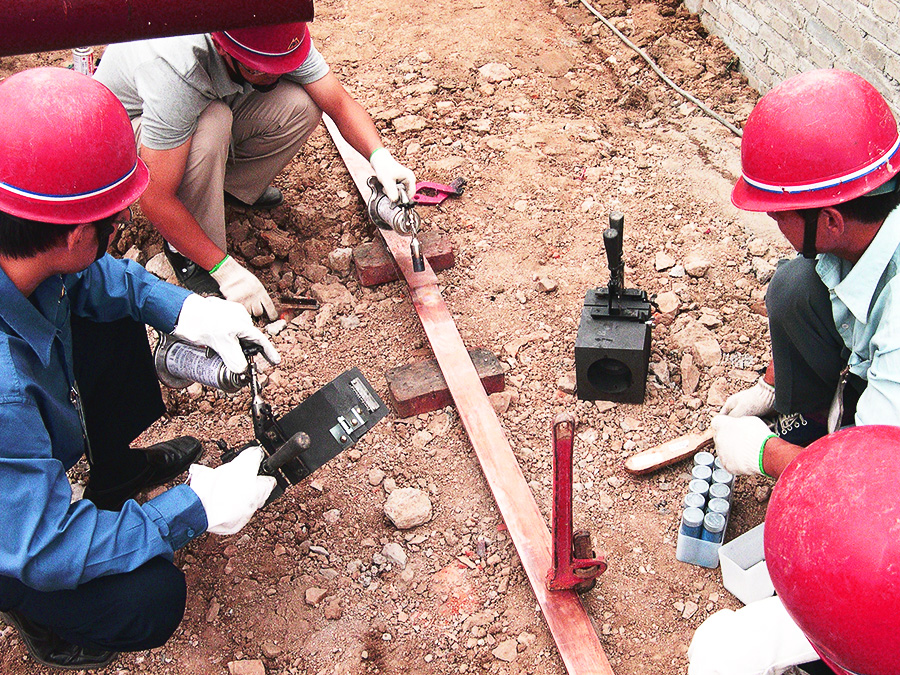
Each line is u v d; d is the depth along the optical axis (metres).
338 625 2.73
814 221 2.17
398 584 2.82
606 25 5.39
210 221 3.66
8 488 2.11
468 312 3.72
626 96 4.88
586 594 2.73
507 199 4.25
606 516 2.96
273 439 2.72
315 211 4.23
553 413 3.29
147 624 2.43
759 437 2.57
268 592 2.81
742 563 2.65
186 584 2.76
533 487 3.06
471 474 3.12
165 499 2.39
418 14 5.69
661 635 2.63
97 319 2.71
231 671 2.61
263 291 3.68
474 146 4.59
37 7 2.04
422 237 3.95
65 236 2.15
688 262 3.79
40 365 2.32
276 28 3.11
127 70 3.38
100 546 2.24
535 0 5.75
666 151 4.48
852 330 2.42
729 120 4.66
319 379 3.50
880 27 3.87
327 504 3.05
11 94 2.08
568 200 4.22
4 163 2.05
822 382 2.78
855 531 1.42
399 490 3.02
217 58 3.26
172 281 3.88
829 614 1.46
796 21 4.41
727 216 4.05
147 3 2.15
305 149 4.59
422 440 3.24
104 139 2.14
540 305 3.72
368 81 5.12
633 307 3.21
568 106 4.84
